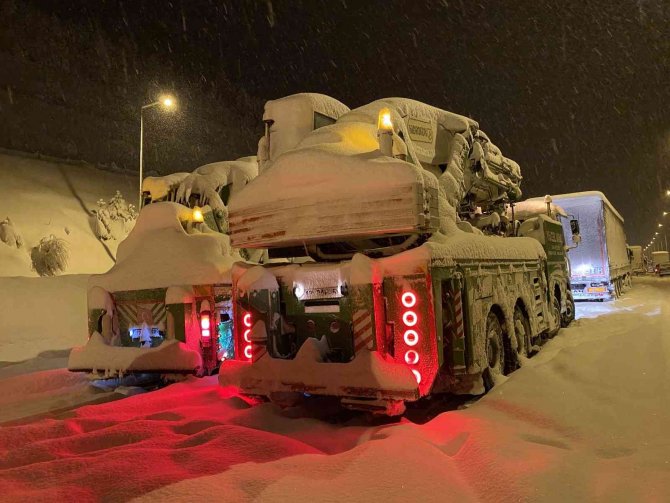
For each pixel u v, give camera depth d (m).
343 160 5.16
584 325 11.12
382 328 4.93
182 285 6.90
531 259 8.24
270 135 7.06
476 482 3.32
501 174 9.34
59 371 8.16
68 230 32.16
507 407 4.90
